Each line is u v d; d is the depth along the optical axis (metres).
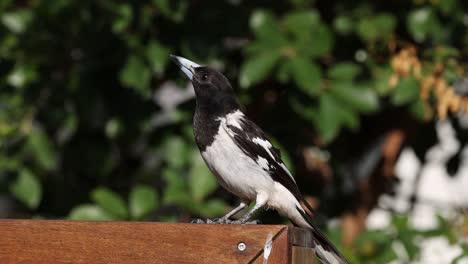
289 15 10.72
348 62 11.33
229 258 6.57
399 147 12.57
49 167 11.34
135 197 10.80
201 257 6.63
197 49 11.17
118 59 11.27
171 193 10.71
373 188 12.62
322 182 12.58
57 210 12.62
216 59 11.34
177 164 11.15
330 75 10.86
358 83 11.09
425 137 12.70
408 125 12.48
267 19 10.55
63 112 11.49
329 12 11.65
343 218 12.48
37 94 11.48
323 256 8.73
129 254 6.77
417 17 10.91
